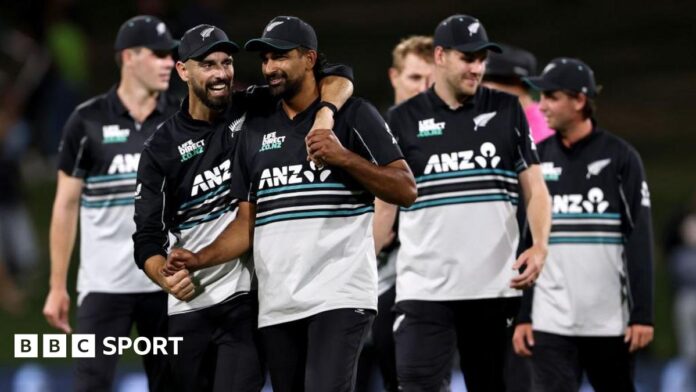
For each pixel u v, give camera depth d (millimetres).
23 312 33688
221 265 16359
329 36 56438
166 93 20125
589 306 18969
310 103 15836
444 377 18109
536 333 19188
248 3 60500
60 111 44688
